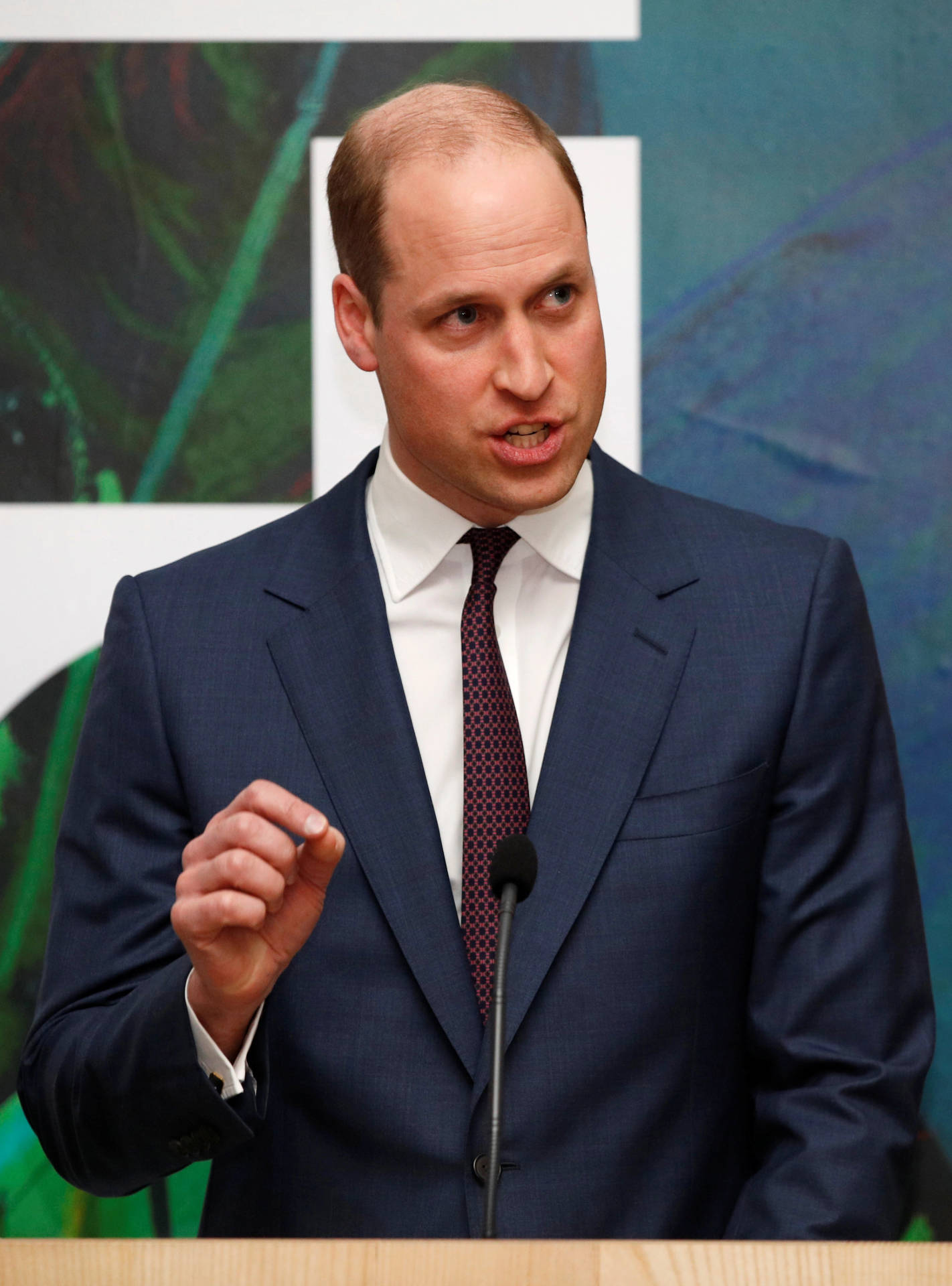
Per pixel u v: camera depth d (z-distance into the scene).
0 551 7.21
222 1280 2.87
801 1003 4.70
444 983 4.53
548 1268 2.85
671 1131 4.55
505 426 4.45
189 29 7.32
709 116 7.18
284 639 5.04
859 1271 2.84
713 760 4.75
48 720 7.16
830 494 7.04
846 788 4.89
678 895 4.63
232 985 4.06
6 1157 7.00
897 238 7.11
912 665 6.98
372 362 5.04
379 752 4.80
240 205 7.30
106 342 7.27
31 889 7.09
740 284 7.11
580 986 4.55
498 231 4.39
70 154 7.29
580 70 7.21
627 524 5.20
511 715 4.82
